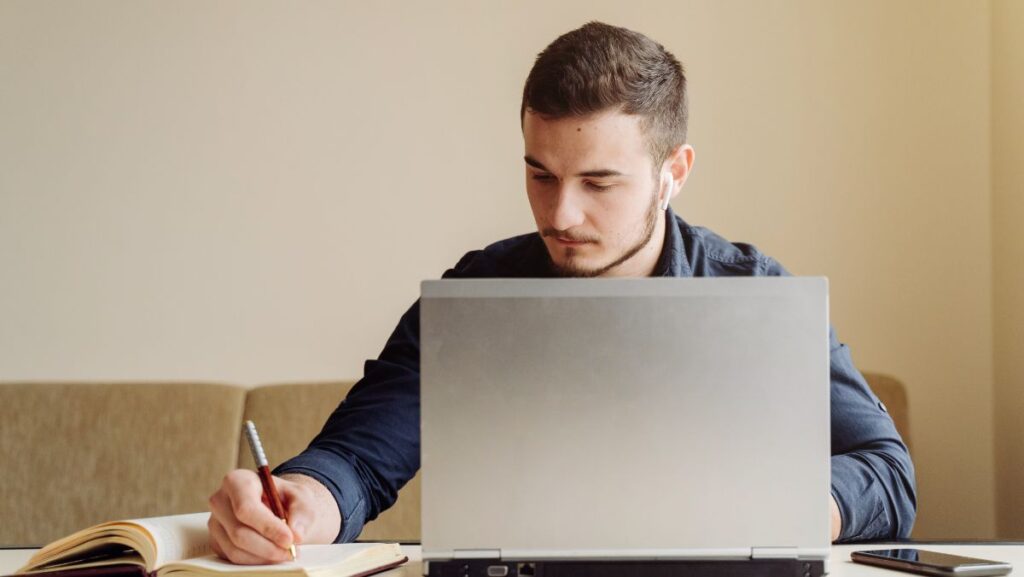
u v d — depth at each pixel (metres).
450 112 2.50
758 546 0.87
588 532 0.87
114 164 2.48
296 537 0.96
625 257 1.33
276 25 2.50
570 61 1.28
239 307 2.48
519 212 2.49
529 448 0.87
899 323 2.49
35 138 2.48
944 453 2.47
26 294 2.46
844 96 2.50
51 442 2.22
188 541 0.98
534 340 0.87
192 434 2.23
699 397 0.87
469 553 0.87
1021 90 2.30
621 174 1.28
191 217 2.48
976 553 1.08
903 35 2.49
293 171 2.49
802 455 0.87
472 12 2.50
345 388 2.29
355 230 2.49
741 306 0.87
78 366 2.46
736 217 2.49
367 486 1.25
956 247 2.49
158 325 2.47
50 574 0.91
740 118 2.50
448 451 0.87
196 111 2.49
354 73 2.50
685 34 2.50
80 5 2.48
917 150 2.49
